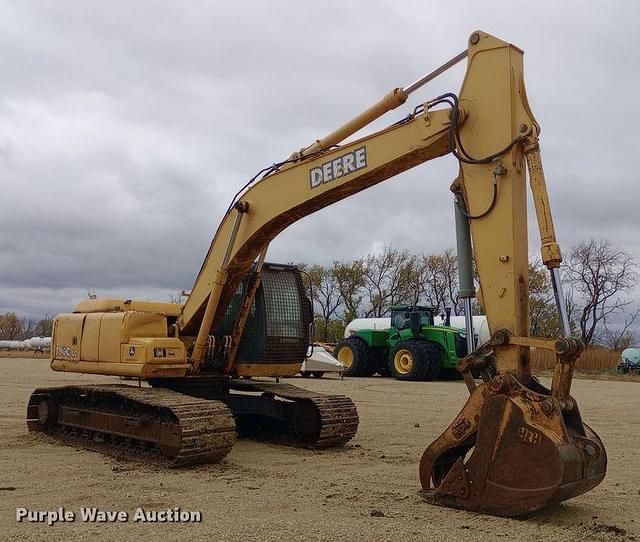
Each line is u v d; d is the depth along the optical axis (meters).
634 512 6.06
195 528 5.37
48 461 8.25
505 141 6.20
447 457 6.32
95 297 10.48
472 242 6.30
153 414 8.36
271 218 8.31
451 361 23.97
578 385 23.84
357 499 6.37
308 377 26.06
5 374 24.44
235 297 9.81
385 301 59.16
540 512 5.90
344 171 7.52
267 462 8.37
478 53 6.45
